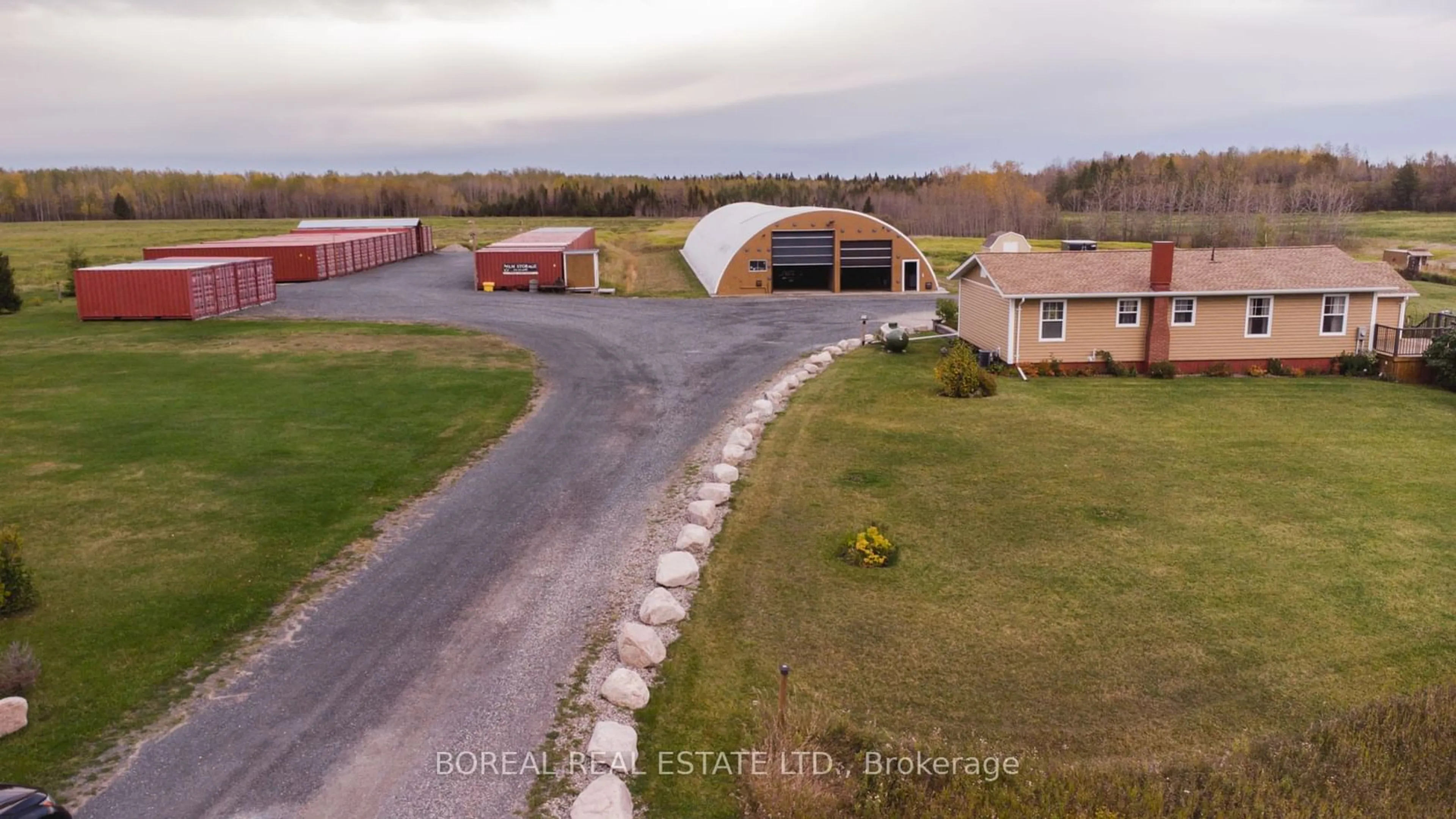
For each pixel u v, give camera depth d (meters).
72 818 9.68
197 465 21.50
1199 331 32.47
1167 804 10.44
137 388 29.23
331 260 60.91
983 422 26.22
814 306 49.34
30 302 49.88
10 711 11.12
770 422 25.94
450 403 27.53
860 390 29.98
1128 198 125.69
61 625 13.86
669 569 15.49
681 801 10.31
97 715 11.60
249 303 47.59
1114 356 32.72
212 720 11.55
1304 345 33.03
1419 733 11.77
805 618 14.65
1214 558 17.22
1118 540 18.02
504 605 14.81
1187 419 26.78
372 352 35.22
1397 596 15.74
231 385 29.73
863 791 10.53
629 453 22.95
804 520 18.75
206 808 9.89
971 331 36.75
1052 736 11.74
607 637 13.82
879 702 12.41
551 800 10.16
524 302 49.81
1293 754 11.38
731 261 54.03
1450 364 30.61
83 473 20.88
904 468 22.14
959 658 13.59
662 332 40.41
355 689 12.33
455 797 10.16
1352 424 26.39
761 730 11.51
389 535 17.64
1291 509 19.72
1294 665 13.55
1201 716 12.26
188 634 13.68
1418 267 64.12
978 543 17.77
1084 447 23.95
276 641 13.61
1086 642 14.11
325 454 22.52
